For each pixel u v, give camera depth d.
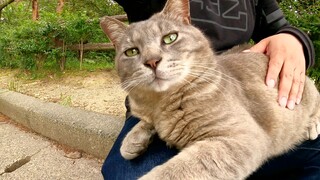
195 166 0.18
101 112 0.44
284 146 0.24
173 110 0.21
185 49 0.21
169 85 0.20
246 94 0.22
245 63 0.24
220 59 0.24
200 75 0.21
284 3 0.45
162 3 0.27
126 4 0.28
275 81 0.23
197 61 0.21
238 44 0.27
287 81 0.23
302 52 0.26
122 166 0.22
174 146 0.22
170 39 0.22
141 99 0.22
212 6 0.26
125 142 0.22
